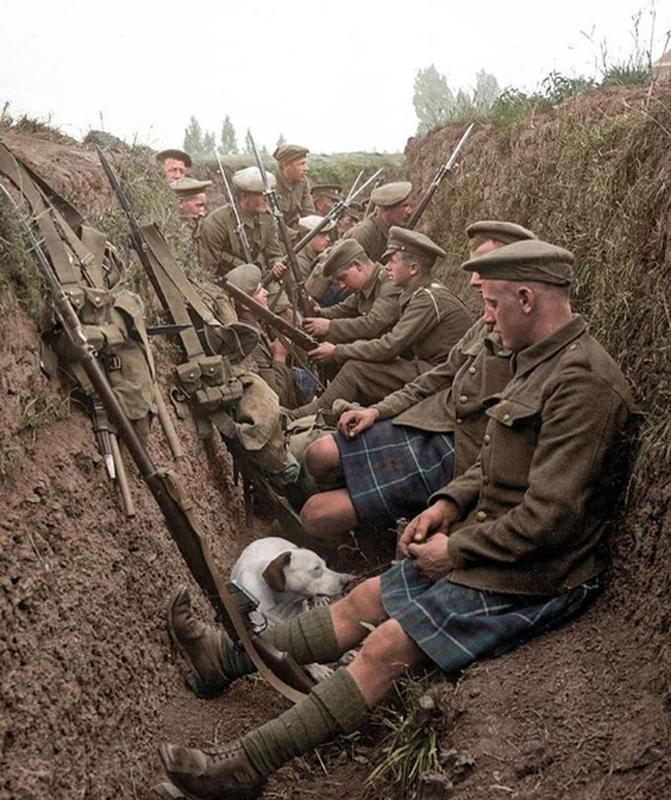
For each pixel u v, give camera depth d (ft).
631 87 18.34
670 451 9.09
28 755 7.79
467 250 25.32
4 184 10.87
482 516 10.23
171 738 9.91
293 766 9.98
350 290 18.71
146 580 10.69
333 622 10.29
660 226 11.55
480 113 29.63
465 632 9.50
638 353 11.28
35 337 10.03
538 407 9.83
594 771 7.89
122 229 13.87
